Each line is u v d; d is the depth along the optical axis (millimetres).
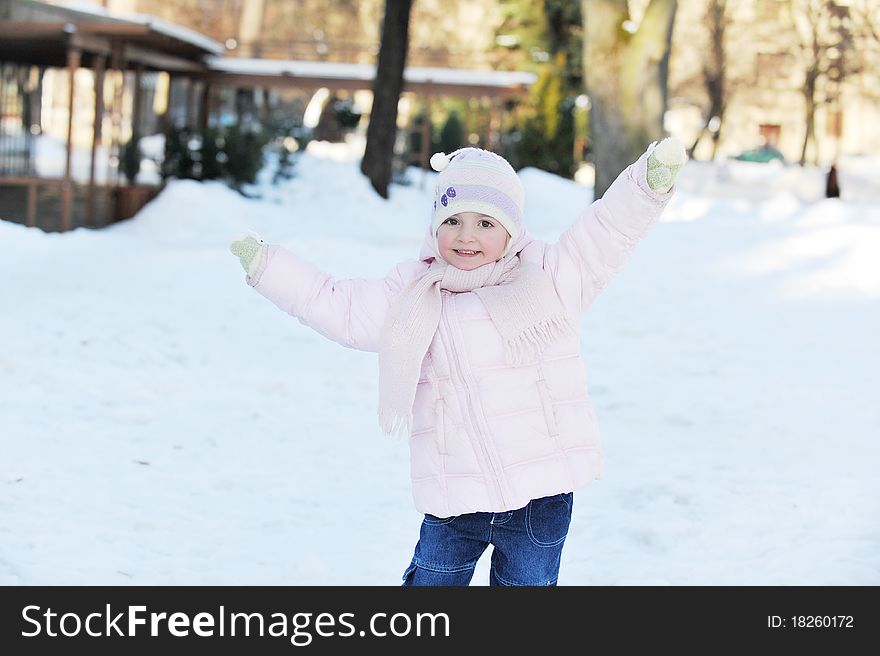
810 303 13602
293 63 31250
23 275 14750
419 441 3801
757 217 23719
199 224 22906
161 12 54531
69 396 8578
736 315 12891
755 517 6055
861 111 71000
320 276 3863
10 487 6273
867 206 25859
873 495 6457
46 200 26516
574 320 3791
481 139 39188
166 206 23281
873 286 14648
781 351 10984
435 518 3846
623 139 21656
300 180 28688
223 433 7734
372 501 6375
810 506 6238
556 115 36000
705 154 71562
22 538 5488
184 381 9297
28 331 10844
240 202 24359
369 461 7211
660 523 5938
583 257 3770
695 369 10148
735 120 71062
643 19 21562
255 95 40656
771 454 7391
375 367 10156
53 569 5105
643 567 5336
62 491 6262
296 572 5184
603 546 5637
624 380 9711
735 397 9055
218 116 34688
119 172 25281
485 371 3719
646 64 21484
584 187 32969
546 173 33500
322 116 45062
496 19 54375
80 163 35219
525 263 3791
